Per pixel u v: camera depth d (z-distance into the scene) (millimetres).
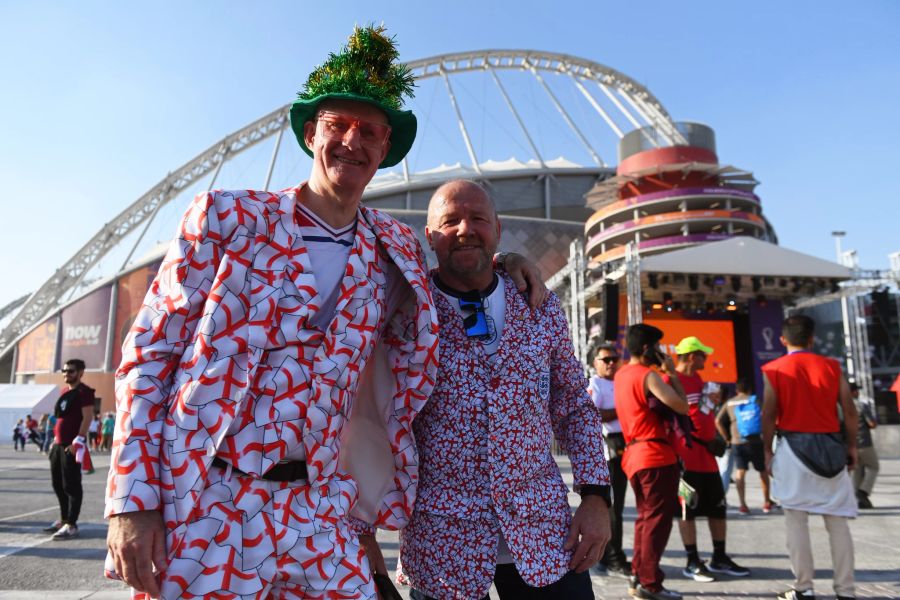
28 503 8359
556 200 58250
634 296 15203
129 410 1327
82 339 46406
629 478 4047
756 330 18672
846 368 19547
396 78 1759
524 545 1693
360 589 1439
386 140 1736
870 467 7859
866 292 18703
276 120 52688
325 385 1453
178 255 1421
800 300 20781
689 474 4539
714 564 4578
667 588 4152
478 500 1724
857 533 6070
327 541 1421
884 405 28906
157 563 1283
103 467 16219
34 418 32906
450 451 1750
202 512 1317
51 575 4352
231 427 1360
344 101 1655
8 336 54281
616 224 33906
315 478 1438
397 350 1745
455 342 1826
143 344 1369
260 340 1403
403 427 1709
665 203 33062
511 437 1753
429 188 55750
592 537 1780
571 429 1981
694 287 16484
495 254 2166
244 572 1313
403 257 1728
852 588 3656
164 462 1324
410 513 1714
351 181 1604
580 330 17328
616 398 4230
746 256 16453
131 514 1279
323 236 1615
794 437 3807
